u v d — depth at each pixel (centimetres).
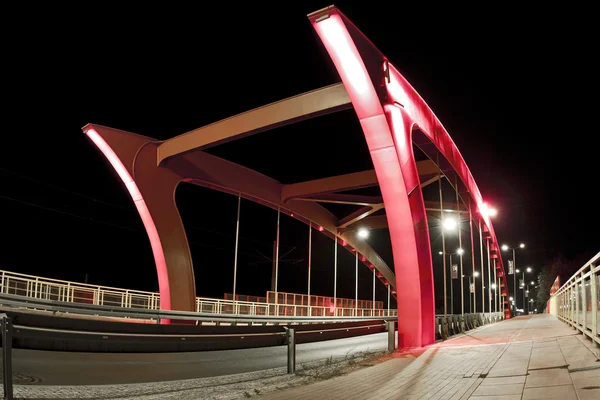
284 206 3978
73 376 1025
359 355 1661
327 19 1675
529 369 905
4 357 627
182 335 970
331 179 3628
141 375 1111
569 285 1786
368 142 1823
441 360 1224
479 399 716
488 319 4097
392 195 1808
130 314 2041
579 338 1223
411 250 1778
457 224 3328
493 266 6362
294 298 4278
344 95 2103
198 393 870
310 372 1147
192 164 3045
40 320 699
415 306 1756
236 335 1088
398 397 781
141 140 2827
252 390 899
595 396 629
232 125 2466
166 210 2845
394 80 1959
